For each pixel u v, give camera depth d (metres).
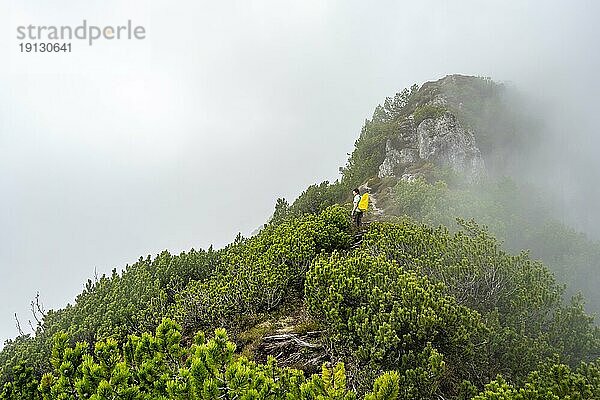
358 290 8.38
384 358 7.14
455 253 9.96
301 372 5.89
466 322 7.41
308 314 9.88
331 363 8.12
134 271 14.66
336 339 7.89
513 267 9.52
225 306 10.55
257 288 11.12
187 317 10.95
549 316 9.11
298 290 12.02
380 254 10.07
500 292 9.10
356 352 7.28
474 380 7.27
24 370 6.95
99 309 11.98
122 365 5.13
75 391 5.27
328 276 9.12
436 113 39.44
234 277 12.08
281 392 5.60
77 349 5.54
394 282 8.45
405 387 6.56
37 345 10.87
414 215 20.89
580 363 7.38
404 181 26.12
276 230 15.35
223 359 5.31
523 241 19.31
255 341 9.55
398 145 39.50
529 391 5.95
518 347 7.42
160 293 12.38
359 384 7.00
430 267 9.41
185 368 5.18
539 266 10.06
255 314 10.91
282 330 9.82
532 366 7.29
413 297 7.67
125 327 11.07
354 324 7.64
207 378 5.07
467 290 9.05
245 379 5.05
